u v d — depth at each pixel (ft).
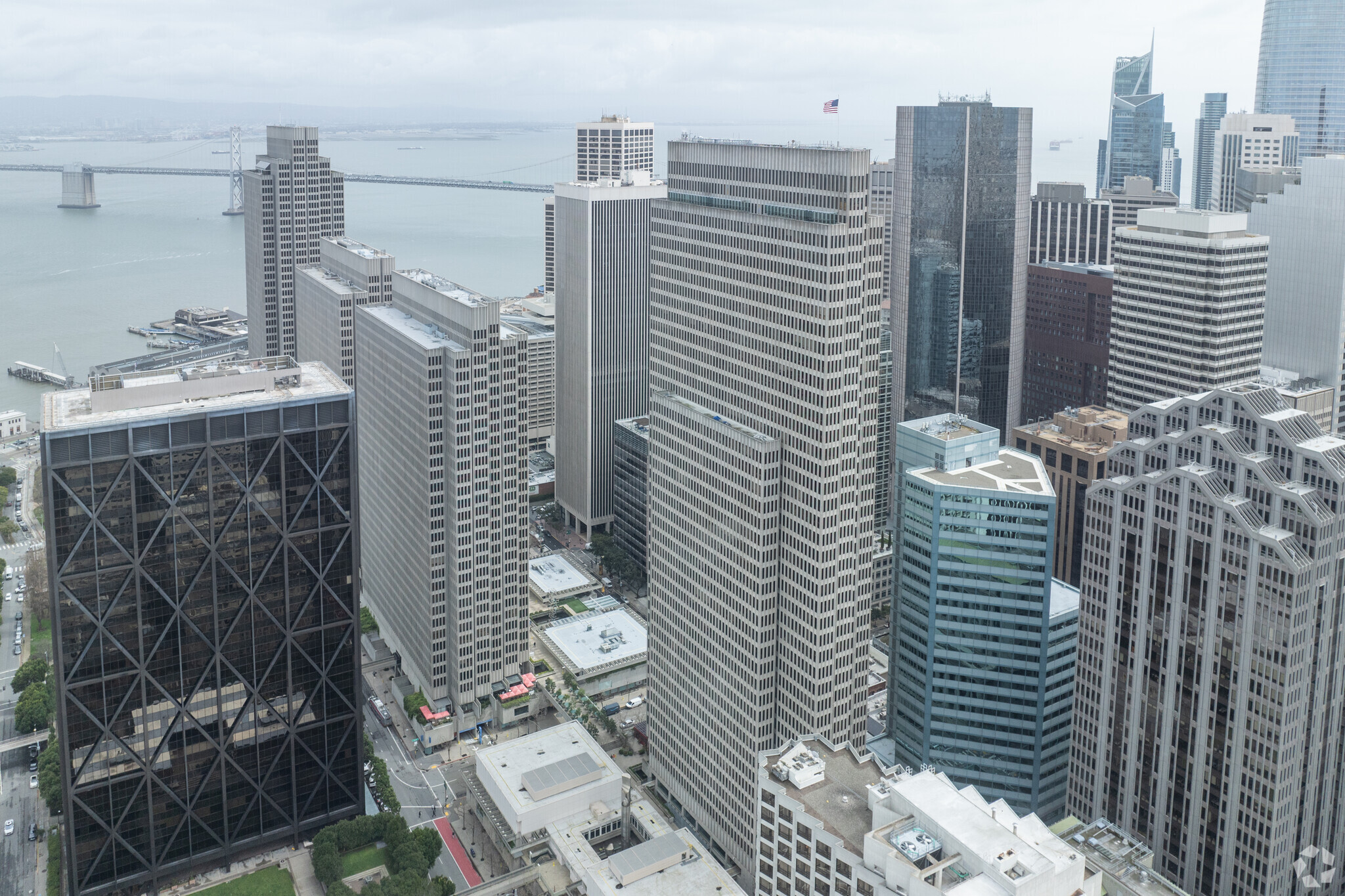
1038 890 574.56
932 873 590.14
